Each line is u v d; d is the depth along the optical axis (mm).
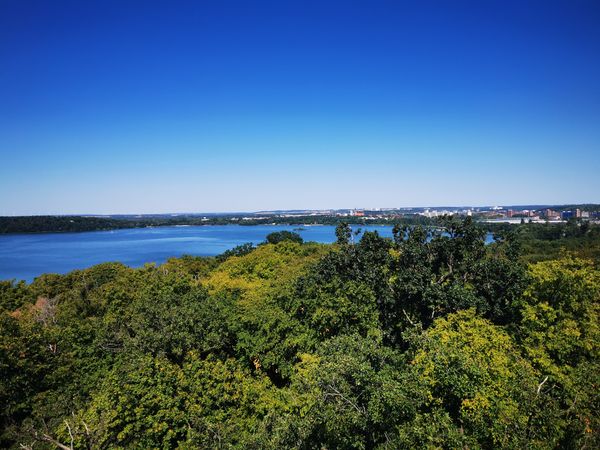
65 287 64000
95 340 31250
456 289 29266
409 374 18422
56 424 23094
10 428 23984
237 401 23078
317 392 17766
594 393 15305
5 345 26078
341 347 21547
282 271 62938
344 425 16672
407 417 16516
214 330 30578
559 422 14781
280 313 31469
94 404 21516
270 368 31875
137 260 137625
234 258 82750
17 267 124438
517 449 14133
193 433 19312
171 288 45344
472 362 17906
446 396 18188
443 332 23172
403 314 31203
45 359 28906
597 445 13602
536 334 24266
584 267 29109
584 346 22781
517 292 29406
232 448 18875
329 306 28844
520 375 17594
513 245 34469
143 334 28109
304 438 17391
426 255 34719
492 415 15945
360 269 35562
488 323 25547
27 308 52906
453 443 15156
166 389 21312
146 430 20125
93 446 18922
